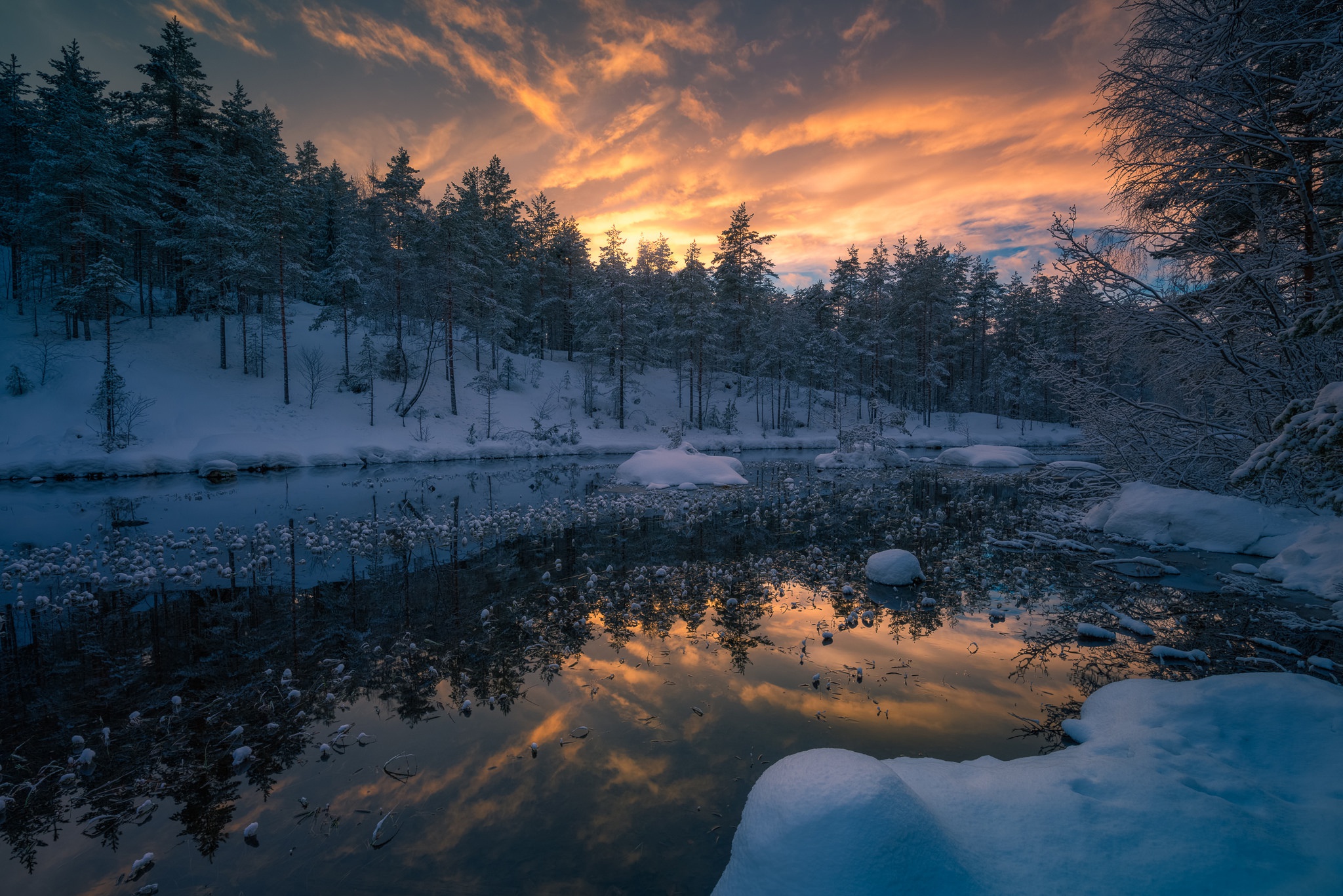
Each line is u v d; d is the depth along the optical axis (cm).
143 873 307
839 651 621
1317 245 916
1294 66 886
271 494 2003
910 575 889
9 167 4147
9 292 4116
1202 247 1022
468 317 4516
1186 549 1091
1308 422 526
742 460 3703
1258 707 398
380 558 1066
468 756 422
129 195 3797
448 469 2952
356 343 4338
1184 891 236
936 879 244
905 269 5912
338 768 409
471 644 652
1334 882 234
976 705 487
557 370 5262
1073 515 1504
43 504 1758
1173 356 1148
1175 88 948
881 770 292
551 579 928
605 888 290
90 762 419
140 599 821
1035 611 756
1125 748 376
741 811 352
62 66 3928
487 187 5341
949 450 3756
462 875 301
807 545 1183
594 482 2392
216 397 3384
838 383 5609
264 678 566
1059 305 1263
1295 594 811
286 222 3744
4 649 645
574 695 519
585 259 5881
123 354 3409
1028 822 287
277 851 323
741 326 5841
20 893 293
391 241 4322
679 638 666
